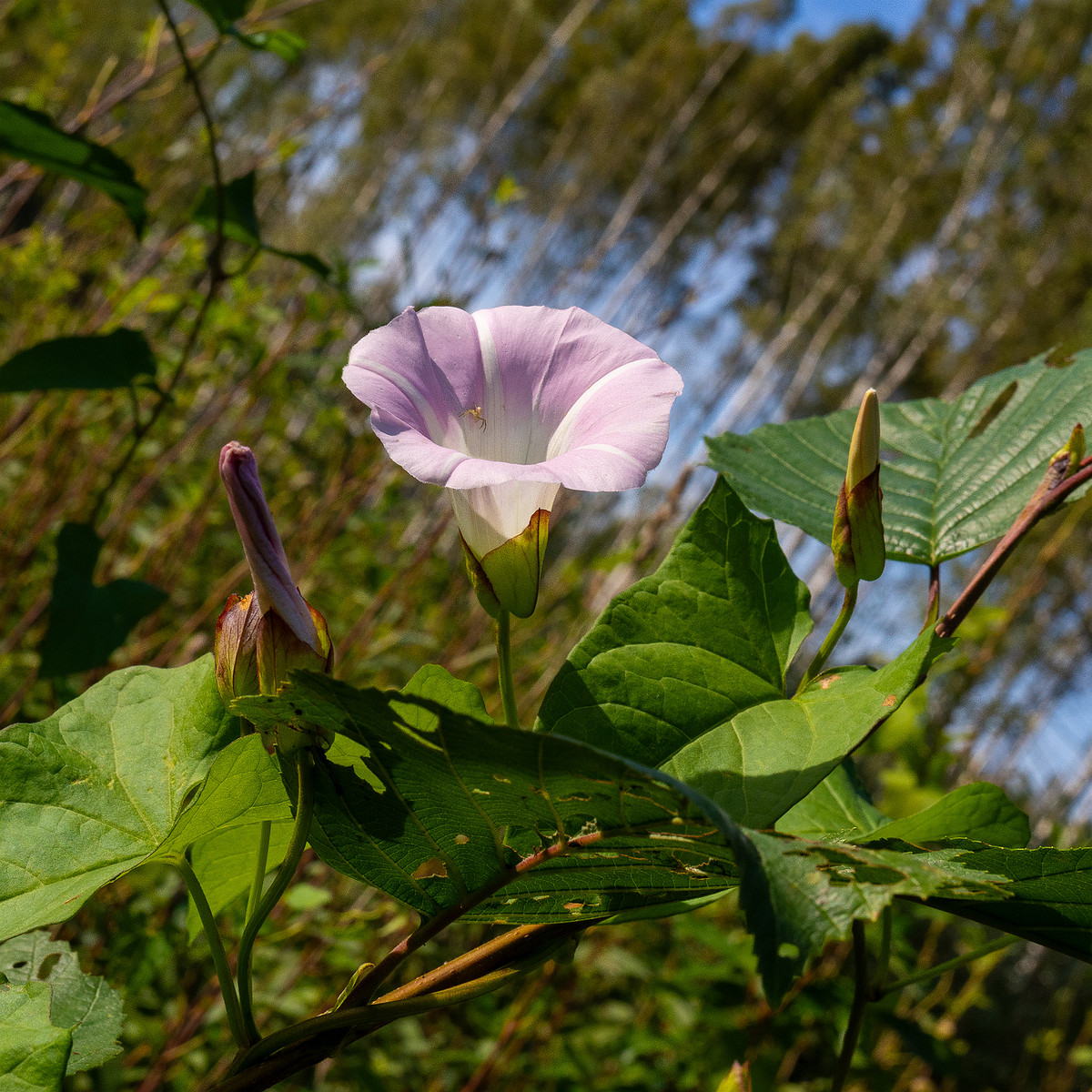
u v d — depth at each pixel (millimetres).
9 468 641
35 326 596
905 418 283
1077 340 3330
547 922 205
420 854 192
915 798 512
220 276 397
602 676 207
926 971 263
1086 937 199
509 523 216
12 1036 178
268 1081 177
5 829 197
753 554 222
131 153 777
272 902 181
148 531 650
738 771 196
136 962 372
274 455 678
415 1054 577
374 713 164
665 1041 596
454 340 226
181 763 214
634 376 219
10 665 503
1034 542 2506
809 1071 699
